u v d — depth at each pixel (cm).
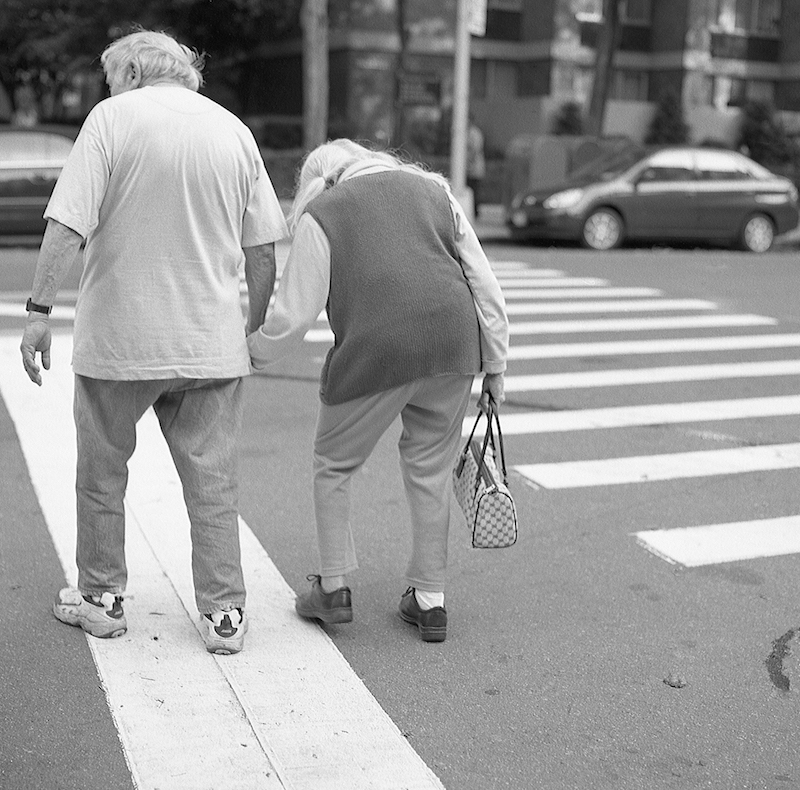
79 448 400
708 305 1252
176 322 376
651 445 701
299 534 532
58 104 3628
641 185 1784
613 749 352
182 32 2866
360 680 391
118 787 323
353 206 386
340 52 2895
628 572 498
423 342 384
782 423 757
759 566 507
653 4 3341
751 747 355
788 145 3228
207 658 401
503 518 404
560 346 1008
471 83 3173
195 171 369
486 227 2033
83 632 420
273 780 327
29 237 1645
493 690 388
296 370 884
